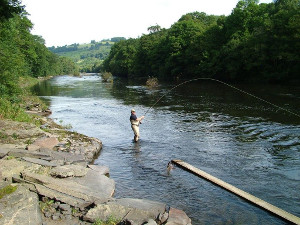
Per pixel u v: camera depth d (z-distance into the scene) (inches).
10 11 561.0
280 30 1595.7
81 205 262.8
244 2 2126.0
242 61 1843.0
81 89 1843.0
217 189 328.2
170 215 256.2
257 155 439.5
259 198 301.7
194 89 1547.7
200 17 3489.2
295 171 372.8
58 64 5187.0
